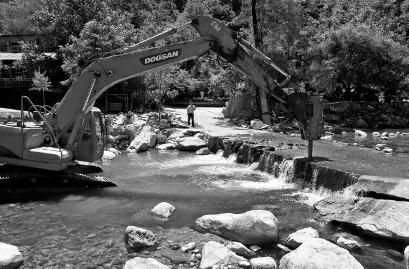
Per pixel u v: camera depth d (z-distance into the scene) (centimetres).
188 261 649
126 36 2886
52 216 880
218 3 5641
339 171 1030
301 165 1181
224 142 1719
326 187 1063
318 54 2883
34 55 3288
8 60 3912
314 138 1203
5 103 3312
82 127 1206
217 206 963
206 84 4094
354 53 2775
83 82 1141
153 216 883
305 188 1134
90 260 656
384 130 2508
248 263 623
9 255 623
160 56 1143
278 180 1250
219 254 638
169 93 2911
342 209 842
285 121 2477
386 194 833
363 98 2998
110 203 988
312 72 2762
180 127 2120
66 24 3192
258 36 2605
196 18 1145
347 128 2528
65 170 1137
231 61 1158
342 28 2823
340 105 2764
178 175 1331
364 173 995
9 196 1035
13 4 7206
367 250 695
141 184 1197
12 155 1059
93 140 1236
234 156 1617
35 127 1102
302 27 2948
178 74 3803
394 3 3850
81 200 1012
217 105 3781
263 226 724
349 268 557
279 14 2669
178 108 3397
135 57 1140
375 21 3362
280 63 2619
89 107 1146
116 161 1594
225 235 745
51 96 3241
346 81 2803
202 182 1228
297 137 1788
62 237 755
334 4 4094
